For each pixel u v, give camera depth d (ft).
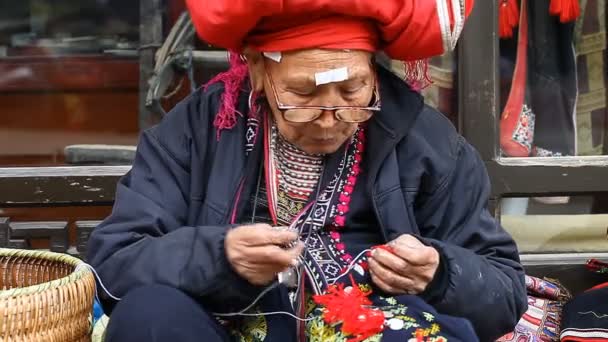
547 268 9.21
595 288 7.84
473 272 5.70
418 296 5.72
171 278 5.53
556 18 9.67
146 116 11.13
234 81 6.19
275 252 5.30
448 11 5.69
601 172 9.00
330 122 5.62
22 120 12.01
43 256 6.35
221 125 6.14
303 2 5.33
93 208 9.77
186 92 10.73
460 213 6.21
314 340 5.65
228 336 5.65
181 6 10.79
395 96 6.18
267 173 6.11
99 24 11.46
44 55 11.71
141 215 5.96
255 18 5.47
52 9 11.68
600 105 9.83
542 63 9.68
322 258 6.06
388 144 6.07
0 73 11.82
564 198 9.95
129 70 11.43
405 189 6.13
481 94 8.88
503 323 5.90
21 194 8.85
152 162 6.18
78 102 11.75
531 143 9.65
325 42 5.46
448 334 5.41
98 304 6.79
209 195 6.05
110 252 5.82
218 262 5.44
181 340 5.15
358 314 5.44
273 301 5.84
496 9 8.82
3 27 11.89
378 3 5.48
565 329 7.62
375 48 5.72
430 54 5.91
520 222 9.96
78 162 10.62
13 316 5.21
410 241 5.61
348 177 6.15
